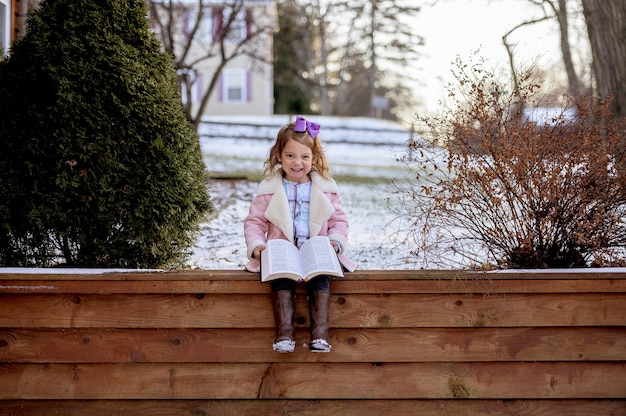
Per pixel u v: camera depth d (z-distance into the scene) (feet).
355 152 64.08
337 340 9.78
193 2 61.05
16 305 9.59
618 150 11.03
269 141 67.72
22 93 10.66
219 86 84.58
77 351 9.66
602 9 25.44
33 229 10.59
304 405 9.82
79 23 10.69
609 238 10.80
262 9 66.08
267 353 9.73
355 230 22.44
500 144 10.58
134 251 10.87
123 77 10.62
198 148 12.07
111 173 10.46
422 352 9.80
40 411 9.69
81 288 9.51
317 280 9.46
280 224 10.22
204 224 22.20
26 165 10.41
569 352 9.82
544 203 10.50
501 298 9.78
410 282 9.66
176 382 9.72
